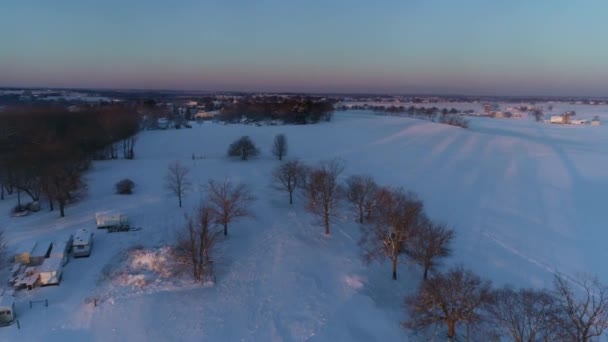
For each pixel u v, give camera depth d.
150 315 38.44
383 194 57.88
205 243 46.31
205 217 48.06
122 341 34.88
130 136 116.75
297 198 71.00
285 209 66.00
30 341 34.31
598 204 71.00
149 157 109.06
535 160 105.62
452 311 32.16
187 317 38.50
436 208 68.38
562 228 60.66
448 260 49.88
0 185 77.19
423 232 44.72
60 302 39.97
